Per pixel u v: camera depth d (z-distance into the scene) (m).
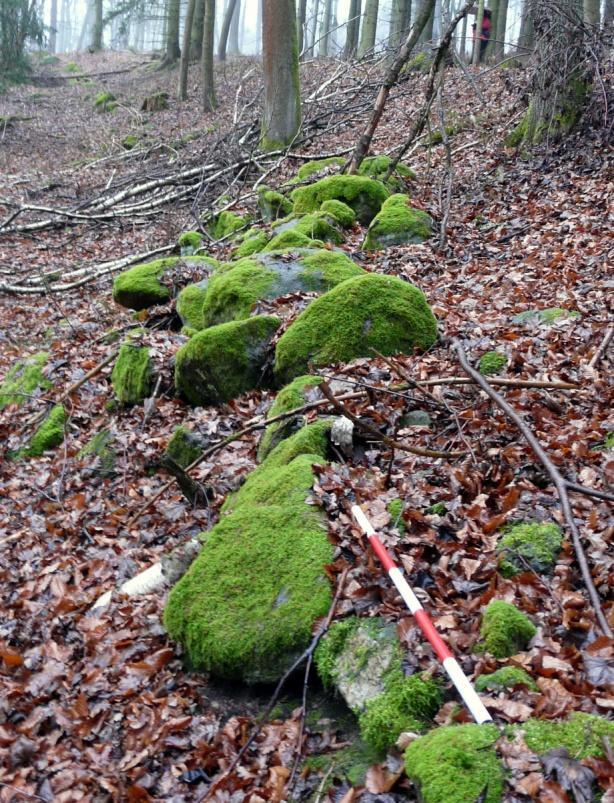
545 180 11.29
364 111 18.56
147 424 7.40
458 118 15.80
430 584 3.85
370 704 3.30
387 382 5.88
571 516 3.65
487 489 4.57
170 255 13.32
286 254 8.50
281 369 6.66
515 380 5.52
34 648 4.68
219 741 3.59
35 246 15.61
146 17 44.38
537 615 3.56
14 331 11.91
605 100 11.42
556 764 2.64
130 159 21.98
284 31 16.50
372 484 4.68
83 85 35.44
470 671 3.27
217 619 3.95
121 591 5.00
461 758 2.72
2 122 27.59
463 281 8.62
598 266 8.06
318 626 3.71
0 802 3.55
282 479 4.70
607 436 4.93
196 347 7.24
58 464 7.45
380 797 2.96
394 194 11.87
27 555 6.08
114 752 3.77
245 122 19.50
